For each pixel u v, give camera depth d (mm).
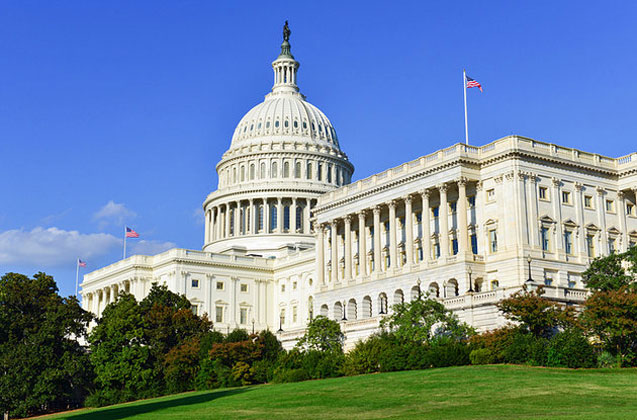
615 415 44969
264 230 189875
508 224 98562
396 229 112938
